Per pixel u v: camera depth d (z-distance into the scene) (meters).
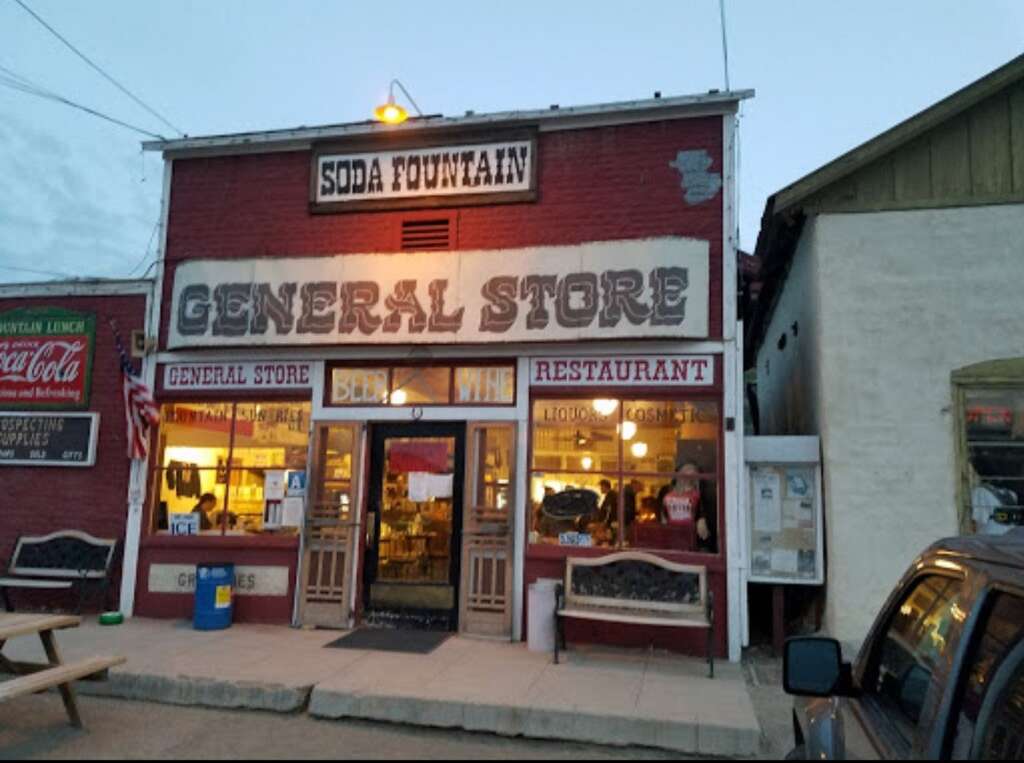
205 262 9.12
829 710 3.08
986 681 2.40
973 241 7.74
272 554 8.73
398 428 8.73
